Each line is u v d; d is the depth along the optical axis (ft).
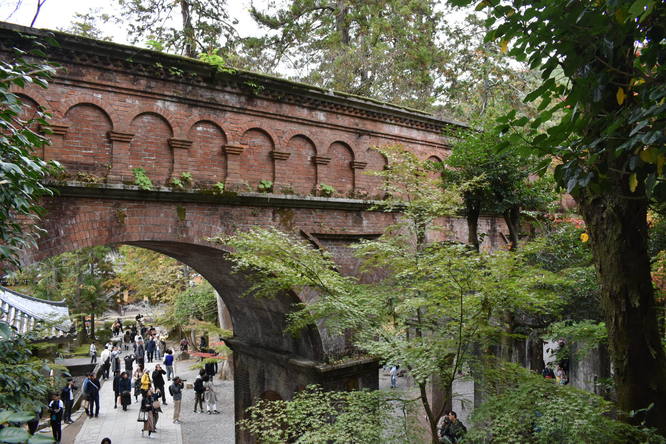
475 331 19.80
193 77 29.71
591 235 13.67
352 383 35.94
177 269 85.46
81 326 101.76
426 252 20.99
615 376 13.71
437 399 43.45
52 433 43.70
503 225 47.83
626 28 10.77
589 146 11.72
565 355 34.04
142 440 48.34
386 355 20.49
